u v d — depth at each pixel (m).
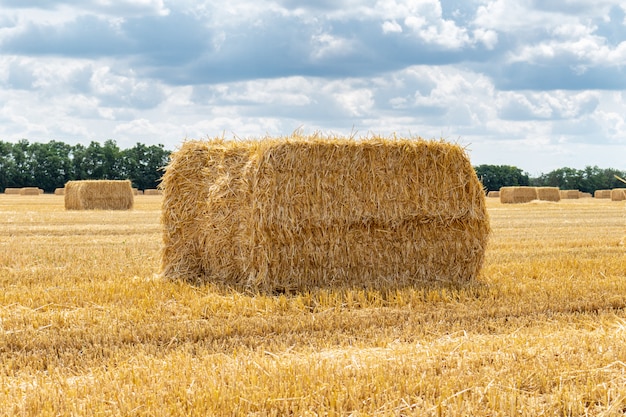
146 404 5.42
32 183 102.94
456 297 10.21
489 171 102.06
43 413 5.22
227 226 11.62
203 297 10.08
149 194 75.44
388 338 7.82
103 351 7.45
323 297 9.95
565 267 12.96
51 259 14.32
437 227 11.70
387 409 5.33
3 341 7.77
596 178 107.06
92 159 106.38
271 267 10.98
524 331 8.16
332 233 11.20
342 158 11.23
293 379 5.90
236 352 7.39
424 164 11.57
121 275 12.23
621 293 10.29
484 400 5.54
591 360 6.39
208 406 5.36
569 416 5.25
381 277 11.46
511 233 20.78
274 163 10.94
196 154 12.30
